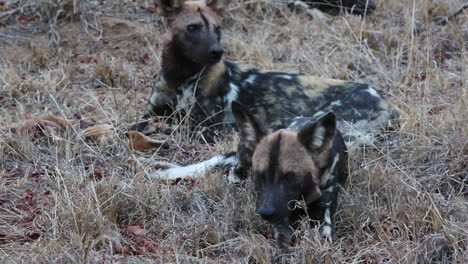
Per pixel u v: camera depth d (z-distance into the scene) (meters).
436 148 8.80
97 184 7.72
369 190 7.81
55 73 11.34
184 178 8.32
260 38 12.72
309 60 11.80
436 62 11.71
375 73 11.64
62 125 9.37
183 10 9.73
